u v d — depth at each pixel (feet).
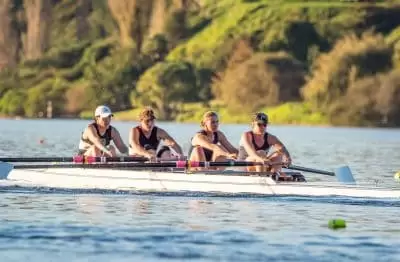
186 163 312.71
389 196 304.91
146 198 300.40
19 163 443.73
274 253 210.79
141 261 199.82
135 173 320.29
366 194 306.55
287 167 321.32
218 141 326.24
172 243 219.61
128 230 235.20
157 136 328.70
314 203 294.05
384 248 219.00
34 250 208.44
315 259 205.36
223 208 279.69
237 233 234.58
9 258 199.93
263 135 321.73
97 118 334.65
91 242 218.59
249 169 325.01
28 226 238.07
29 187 319.06
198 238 226.58
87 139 335.47
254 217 261.85
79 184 322.55
